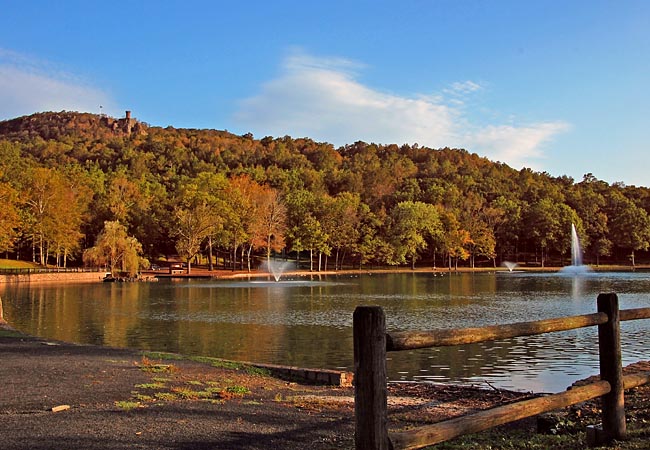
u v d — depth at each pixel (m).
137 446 6.44
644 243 111.38
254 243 86.56
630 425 7.11
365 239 97.88
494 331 4.94
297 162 176.25
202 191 85.00
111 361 13.22
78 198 84.56
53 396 9.20
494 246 112.69
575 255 106.75
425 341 4.33
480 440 6.91
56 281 61.16
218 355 17.72
